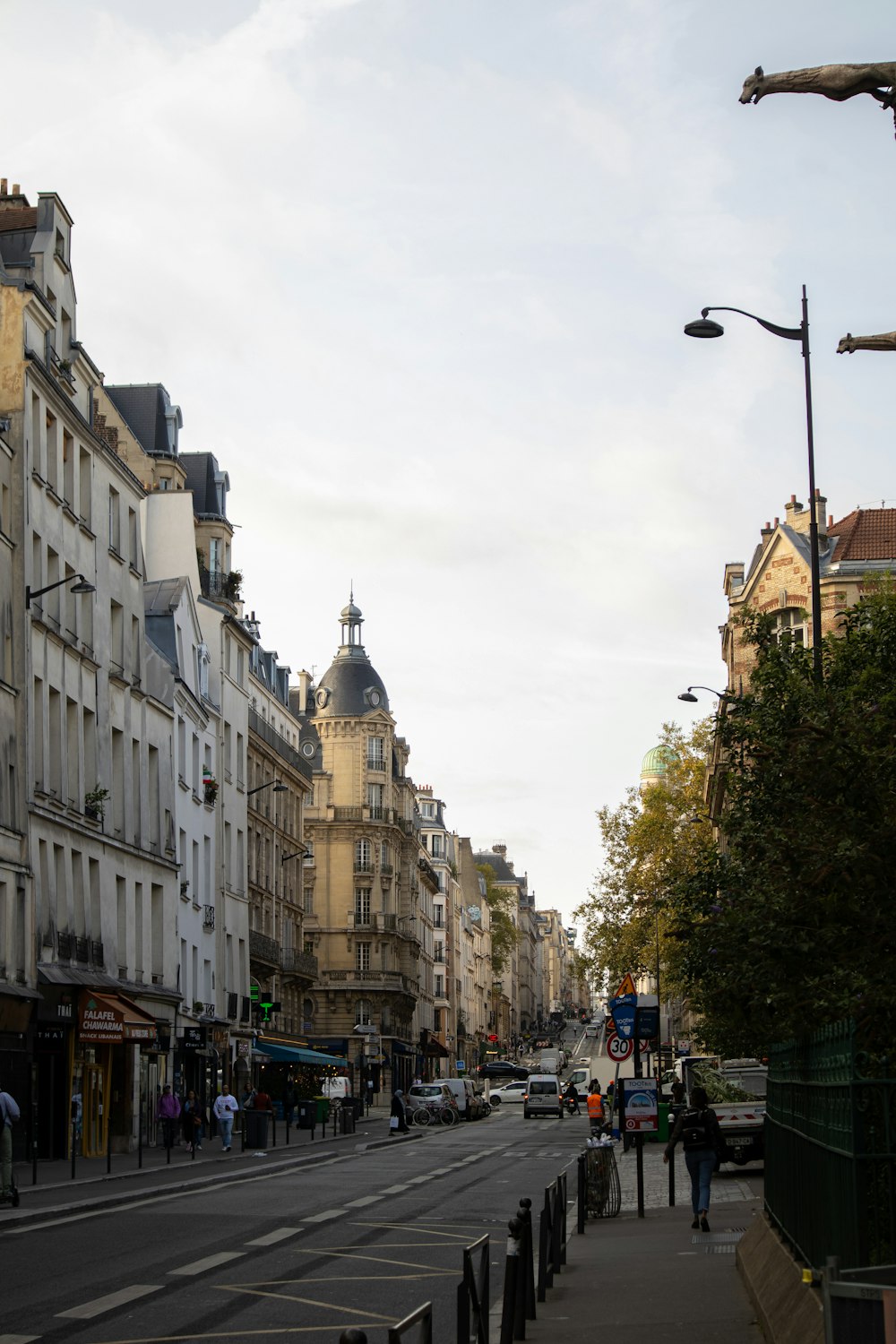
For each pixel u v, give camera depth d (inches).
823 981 470.6
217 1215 994.7
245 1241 830.5
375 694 4781.0
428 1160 1731.1
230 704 2822.3
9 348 1610.5
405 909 4995.1
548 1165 1630.2
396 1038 4709.6
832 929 482.9
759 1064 1711.4
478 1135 2568.9
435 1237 858.1
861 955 470.6
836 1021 457.4
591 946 2815.0
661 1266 736.3
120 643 1983.3
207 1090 2391.7
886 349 483.5
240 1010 2755.9
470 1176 1422.2
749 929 498.3
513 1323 492.1
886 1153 410.0
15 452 1594.5
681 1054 3307.1
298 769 3486.7
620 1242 864.3
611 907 2805.1
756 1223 729.6
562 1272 732.0
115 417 2647.6
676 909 677.9
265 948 3058.6
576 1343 524.7
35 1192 1136.8
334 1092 3270.2
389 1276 692.7
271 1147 1947.6
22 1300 611.8
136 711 2042.3
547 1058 5787.4
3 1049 1437.0
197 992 2434.8
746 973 507.2
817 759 482.6
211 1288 650.2
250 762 3038.9
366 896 4655.5
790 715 626.8
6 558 1550.2
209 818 2564.0
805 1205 522.9
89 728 1831.9
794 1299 482.3
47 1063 1608.0
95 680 1845.5
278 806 3334.2
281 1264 729.6
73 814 1728.6
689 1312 587.8
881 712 504.7
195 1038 2170.3
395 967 4722.0
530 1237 562.9
